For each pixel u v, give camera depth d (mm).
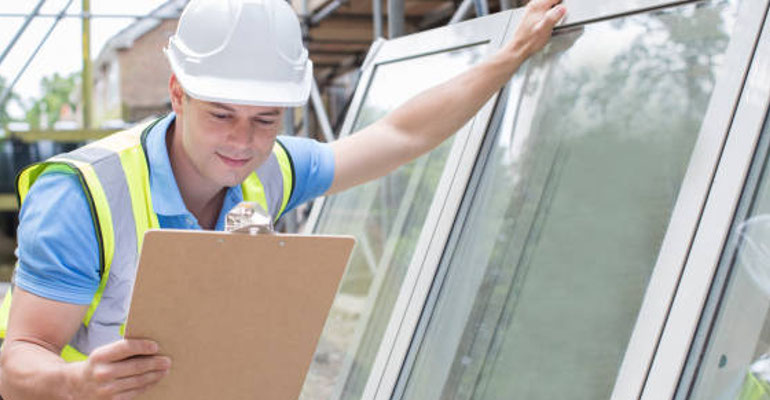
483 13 3064
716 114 1231
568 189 1564
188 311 1054
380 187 2584
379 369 1947
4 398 1200
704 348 1096
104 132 8383
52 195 1236
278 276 1078
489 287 1697
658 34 1459
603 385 1296
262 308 1101
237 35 1272
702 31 1349
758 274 1072
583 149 1568
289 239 1051
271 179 1559
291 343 1160
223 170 1306
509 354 1559
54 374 1099
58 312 1221
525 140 1761
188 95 1270
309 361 1197
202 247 1002
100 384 1057
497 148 1859
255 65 1277
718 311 1103
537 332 1503
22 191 1303
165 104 10602
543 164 1675
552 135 1680
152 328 1051
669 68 1405
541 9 1749
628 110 1477
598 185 1484
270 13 1298
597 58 1610
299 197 1643
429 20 5996
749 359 1064
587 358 1354
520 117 1806
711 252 1127
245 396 1188
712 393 1075
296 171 1602
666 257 1199
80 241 1235
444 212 1946
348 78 8422
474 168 1913
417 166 2379
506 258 1678
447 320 1803
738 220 1121
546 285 1521
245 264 1045
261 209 1051
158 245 976
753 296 1072
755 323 1063
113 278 1305
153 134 1393
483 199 1843
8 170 8242
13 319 1220
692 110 1322
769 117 1146
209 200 1471
